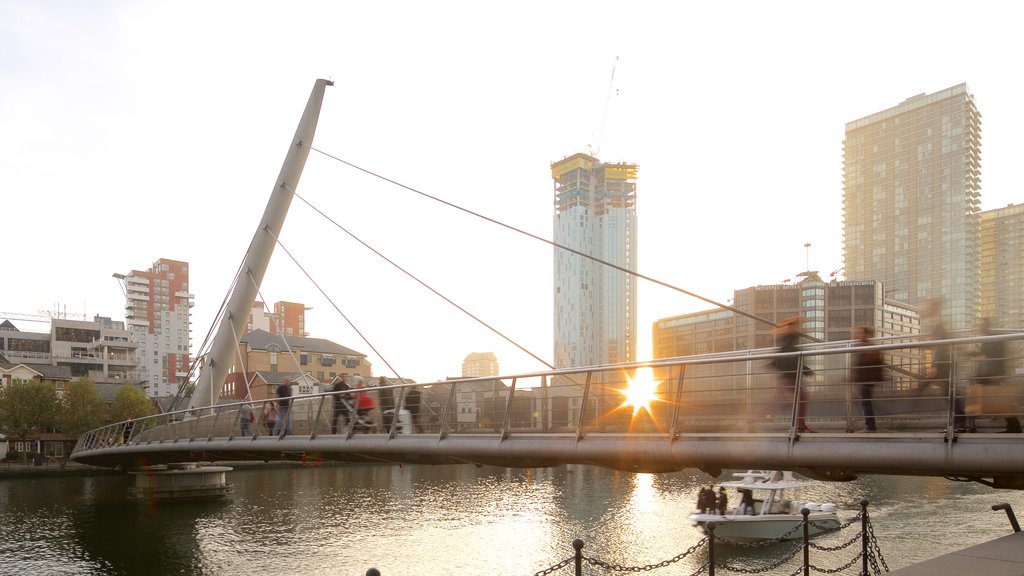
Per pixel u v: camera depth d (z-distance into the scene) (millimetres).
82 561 31141
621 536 33812
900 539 30438
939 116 159625
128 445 34000
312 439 19734
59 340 100375
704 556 28656
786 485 31766
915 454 8984
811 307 119750
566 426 14555
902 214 164750
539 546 32281
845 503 41500
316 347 100812
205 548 33188
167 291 151875
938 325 10992
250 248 39500
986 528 33000
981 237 159125
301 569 29219
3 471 61625
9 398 67188
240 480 61281
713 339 137125
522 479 61344
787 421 10805
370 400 20281
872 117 171000
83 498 48906
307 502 46969
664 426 12203
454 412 17000
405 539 34438
